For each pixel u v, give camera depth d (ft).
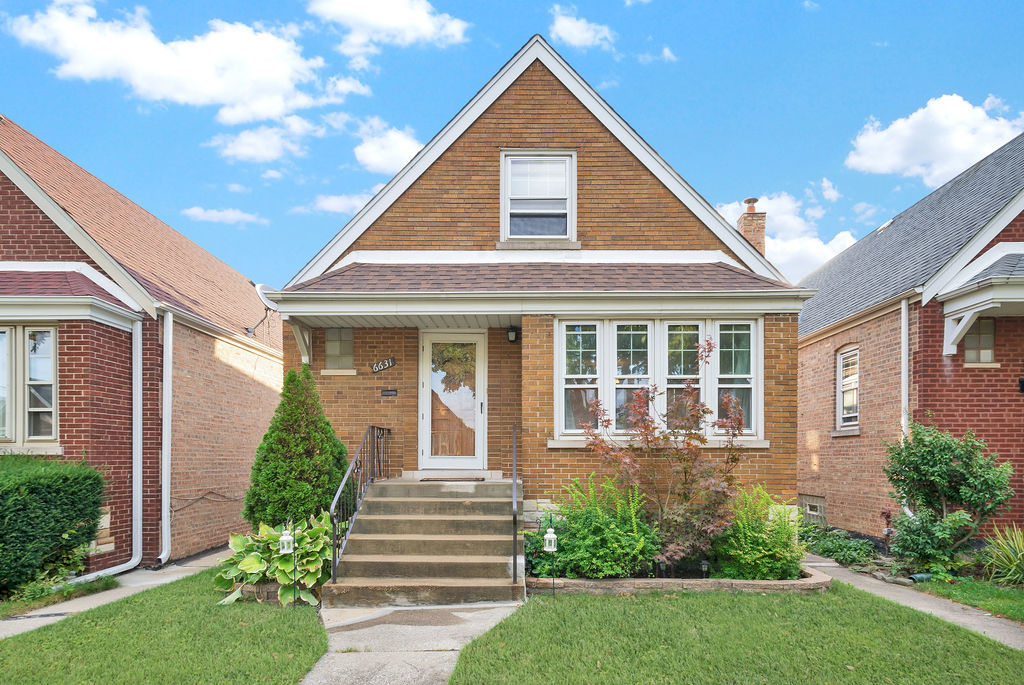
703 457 31.40
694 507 29.84
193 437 40.45
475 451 37.37
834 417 49.93
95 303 32.09
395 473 36.68
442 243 38.06
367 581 26.40
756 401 33.58
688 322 34.19
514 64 39.04
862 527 45.14
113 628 22.62
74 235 35.47
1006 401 37.47
